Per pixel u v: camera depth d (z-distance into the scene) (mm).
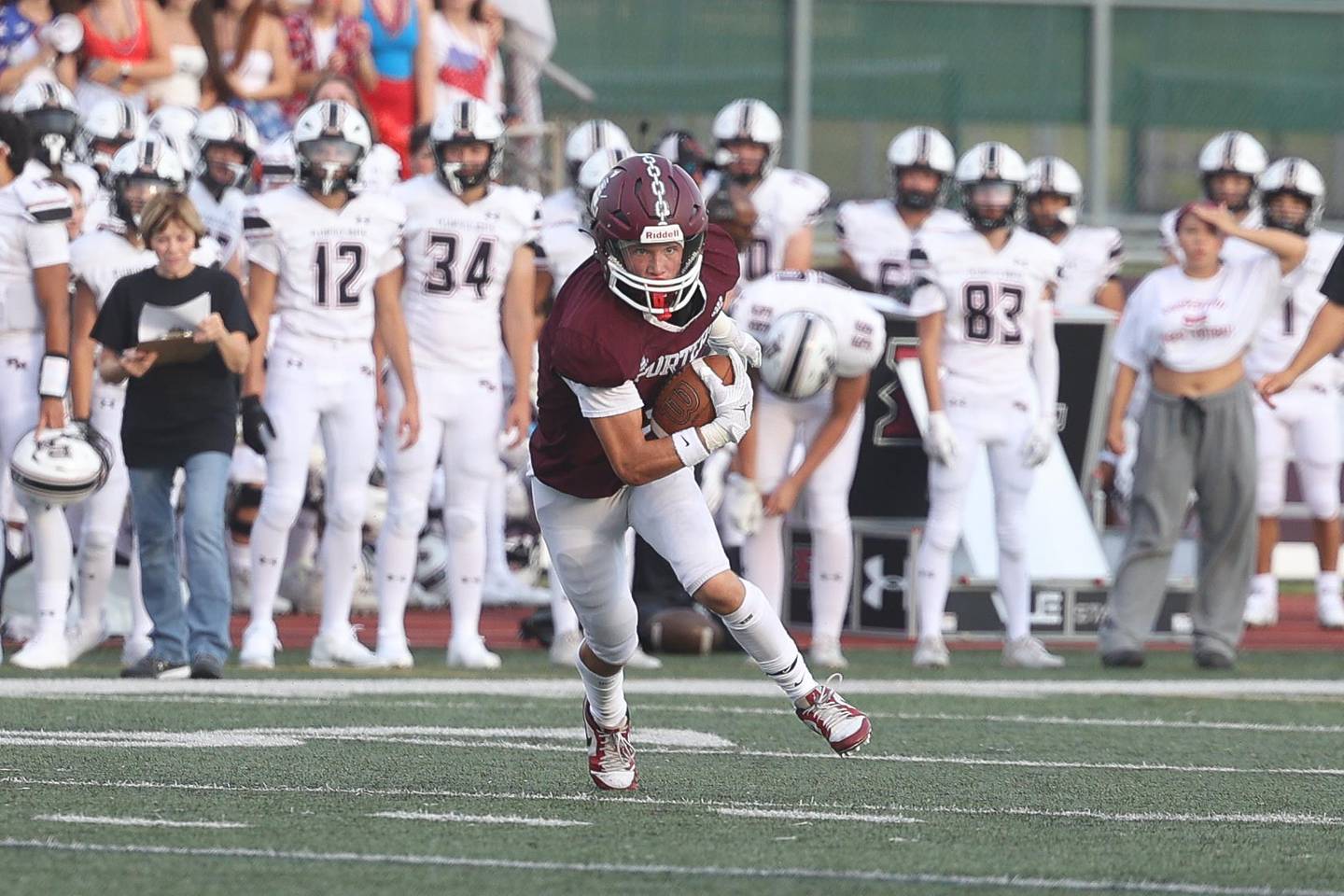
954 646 36125
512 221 29344
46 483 26375
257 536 28719
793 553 35406
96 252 27016
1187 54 52531
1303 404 39312
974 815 15586
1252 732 22359
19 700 22969
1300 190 33906
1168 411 31016
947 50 51281
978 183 30578
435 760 18250
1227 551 31328
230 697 23781
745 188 32594
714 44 49938
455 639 29734
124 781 16438
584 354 14914
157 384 26047
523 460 38062
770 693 25703
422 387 29078
